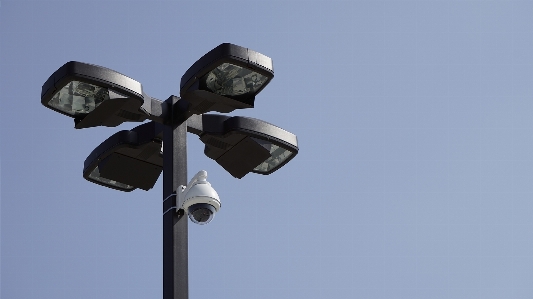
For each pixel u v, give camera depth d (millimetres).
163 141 11531
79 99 10922
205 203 10719
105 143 12000
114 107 10742
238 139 11805
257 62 10594
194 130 11703
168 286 10891
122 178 12242
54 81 10422
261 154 11938
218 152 12086
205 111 11289
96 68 10352
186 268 11000
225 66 10641
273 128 11844
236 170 12297
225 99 10898
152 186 12430
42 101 10781
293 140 12047
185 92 10922
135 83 10625
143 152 12008
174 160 11336
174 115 11523
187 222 11164
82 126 11070
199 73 10617
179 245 11016
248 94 11117
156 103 11438
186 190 10891
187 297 10891
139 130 11977
